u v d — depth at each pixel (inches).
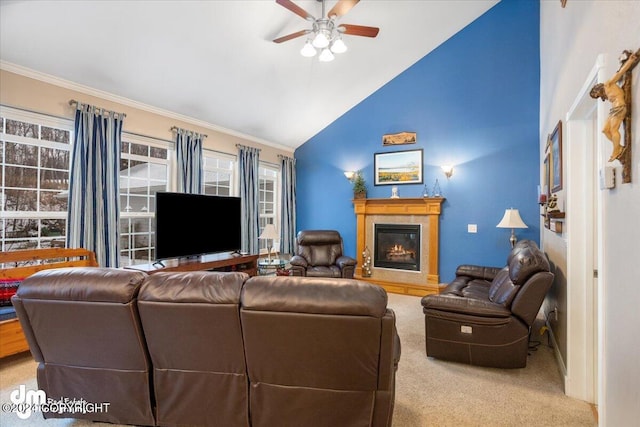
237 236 195.3
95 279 64.7
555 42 119.0
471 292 129.3
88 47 125.2
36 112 127.6
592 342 85.8
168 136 179.0
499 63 187.6
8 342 100.7
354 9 159.6
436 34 192.2
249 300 59.5
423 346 121.9
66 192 143.9
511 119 184.9
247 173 224.8
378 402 60.6
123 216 163.3
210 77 163.5
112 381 69.3
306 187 259.3
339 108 232.7
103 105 149.1
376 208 220.1
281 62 170.7
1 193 125.4
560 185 105.0
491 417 79.0
